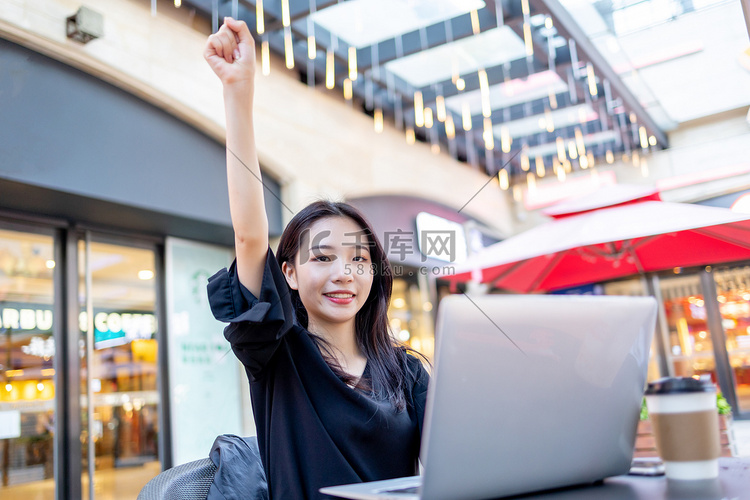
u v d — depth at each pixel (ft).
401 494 2.13
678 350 21.09
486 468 2.09
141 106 11.32
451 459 2.00
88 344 11.28
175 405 12.58
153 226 12.28
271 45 14.37
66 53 10.00
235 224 3.05
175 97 11.62
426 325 19.63
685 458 2.49
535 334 2.20
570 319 2.30
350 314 3.57
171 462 12.30
